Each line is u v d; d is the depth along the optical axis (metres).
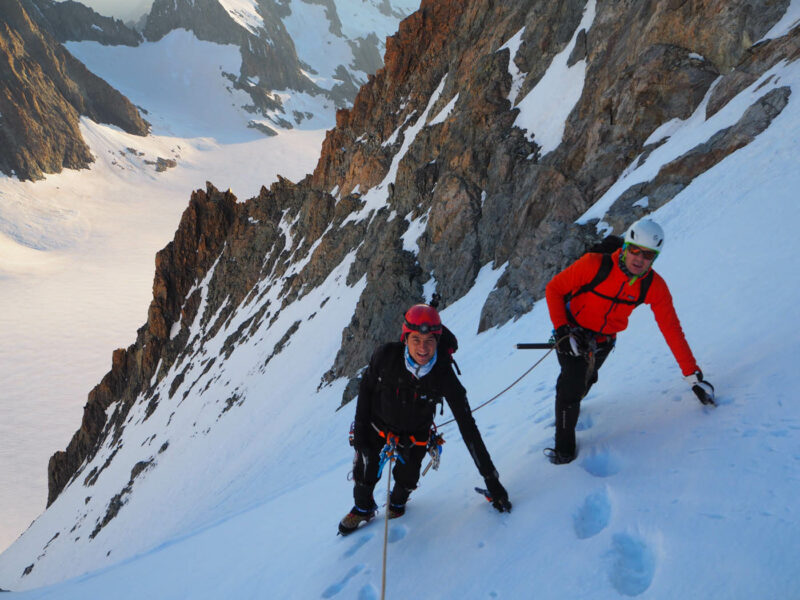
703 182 11.08
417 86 49.47
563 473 3.42
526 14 34.22
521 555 2.86
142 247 174.12
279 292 53.47
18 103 196.62
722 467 2.72
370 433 3.71
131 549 31.70
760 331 3.96
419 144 37.81
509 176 25.34
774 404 3.00
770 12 15.36
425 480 4.96
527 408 5.57
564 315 3.47
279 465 23.14
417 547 3.47
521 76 30.66
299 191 65.00
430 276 27.70
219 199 71.44
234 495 24.25
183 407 49.31
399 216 35.03
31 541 51.25
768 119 11.66
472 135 31.34
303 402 30.41
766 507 2.35
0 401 97.31
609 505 2.94
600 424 3.87
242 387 41.12
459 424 3.36
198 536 7.50
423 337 3.04
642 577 2.41
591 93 22.64
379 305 28.44
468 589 2.84
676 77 17.17
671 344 3.38
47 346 117.81
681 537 2.43
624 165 18.33
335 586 3.51
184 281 70.25
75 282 148.00
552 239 16.33
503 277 17.53
